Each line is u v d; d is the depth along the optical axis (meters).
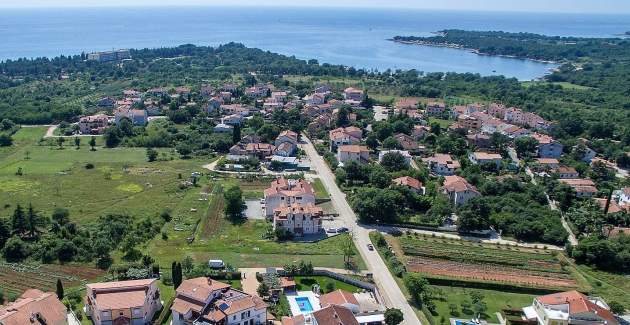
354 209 194.75
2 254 154.75
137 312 120.12
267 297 134.38
